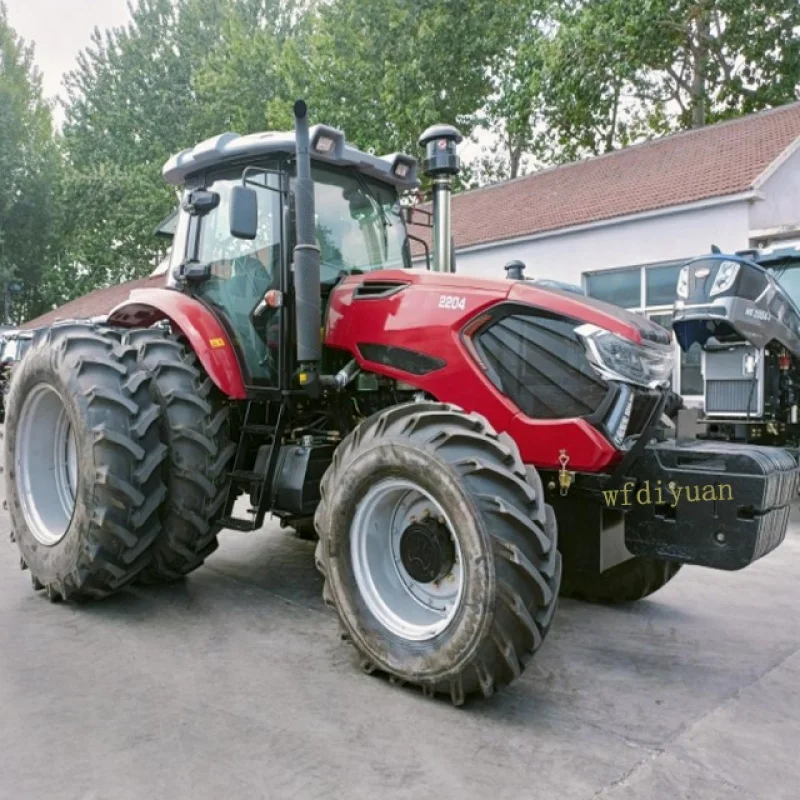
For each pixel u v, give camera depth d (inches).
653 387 107.7
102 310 890.1
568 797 76.6
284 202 134.0
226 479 137.3
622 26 637.3
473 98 802.2
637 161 552.7
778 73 700.0
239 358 139.3
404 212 158.4
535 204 541.3
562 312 108.7
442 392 116.5
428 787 78.0
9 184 1082.1
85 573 129.7
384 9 785.6
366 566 105.4
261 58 931.3
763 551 98.2
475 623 89.1
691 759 85.0
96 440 125.7
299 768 81.4
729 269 216.4
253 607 136.9
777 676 109.3
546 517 93.7
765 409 223.1
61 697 98.6
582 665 112.8
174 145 1080.2
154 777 79.5
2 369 507.8
